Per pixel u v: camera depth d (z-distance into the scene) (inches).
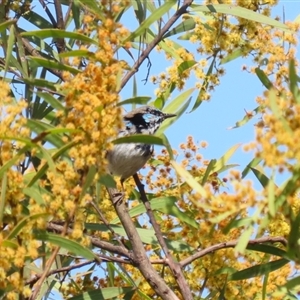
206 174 419.5
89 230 470.6
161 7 393.1
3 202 320.2
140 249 420.8
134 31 388.2
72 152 319.6
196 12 487.8
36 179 336.5
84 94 321.1
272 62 431.8
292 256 341.1
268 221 305.3
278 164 287.4
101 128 317.7
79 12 506.9
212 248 411.5
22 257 303.3
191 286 436.5
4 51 478.6
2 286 307.6
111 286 450.0
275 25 464.8
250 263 431.2
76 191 317.7
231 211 307.6
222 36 501.7
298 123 289.7
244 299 422.9
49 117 462.6
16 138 320.8
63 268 413.4
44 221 316.5
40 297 433.7
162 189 480.4
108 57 333.7
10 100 326.0
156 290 411.8
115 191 442.3
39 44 508.4
